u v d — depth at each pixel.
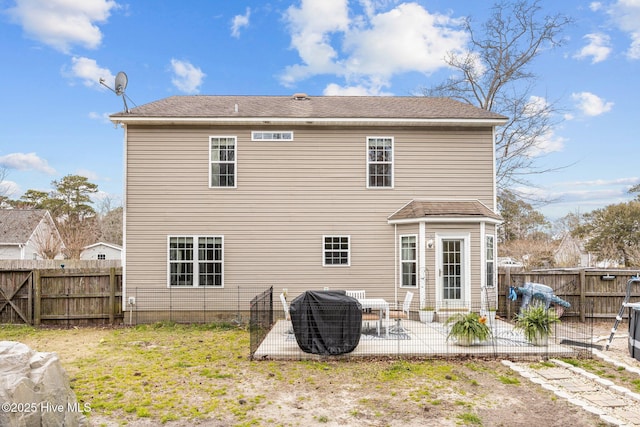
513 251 28.75
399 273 12.62
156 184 12.79
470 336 8.62
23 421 4.14
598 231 30.95
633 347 8.45
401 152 13.15
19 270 12.48
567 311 12.80
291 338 9.72
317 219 12.95
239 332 11.27
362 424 5.36
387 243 12.93
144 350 9.23
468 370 7.61
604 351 9.02
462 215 11.84
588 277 12.91
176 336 10.76
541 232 33.09
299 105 14.44
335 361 8.16
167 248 12.70
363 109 13.95
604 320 12.77
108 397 6.27
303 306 8.47
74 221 39.88
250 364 8.02
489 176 13.18
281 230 12.90
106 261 22.14
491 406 5.96
